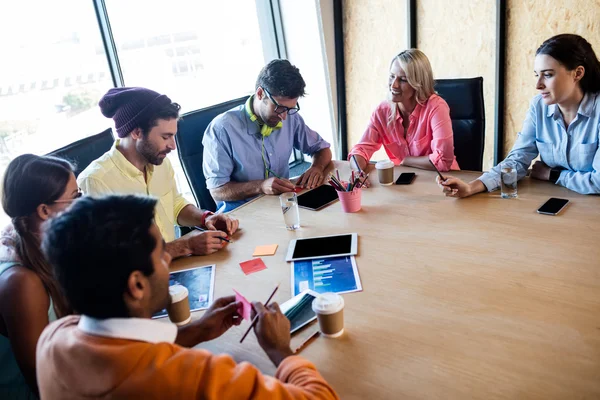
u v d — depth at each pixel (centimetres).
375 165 221
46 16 275
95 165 177
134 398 73
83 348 75
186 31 351
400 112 248
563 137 185
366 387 99
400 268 140
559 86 173
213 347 117
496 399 92
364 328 117
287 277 144
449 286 129
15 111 274
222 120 226
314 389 85
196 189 241
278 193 212
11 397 133
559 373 96
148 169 190
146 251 79
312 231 172
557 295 119
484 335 109
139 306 81
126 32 312
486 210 170
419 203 183
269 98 211
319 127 414
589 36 279
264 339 102
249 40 397
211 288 144
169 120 175
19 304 119
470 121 246
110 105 172
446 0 323
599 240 141
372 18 361
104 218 76
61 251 75
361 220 175
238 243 171
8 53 267
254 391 78
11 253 124
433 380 98
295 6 382
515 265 134
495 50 312
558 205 165
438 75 345
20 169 125
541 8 290
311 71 396
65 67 289
